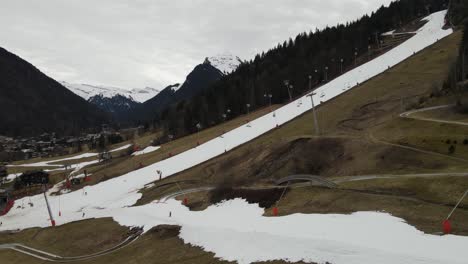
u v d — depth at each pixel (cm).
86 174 13812
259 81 19975
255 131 12088
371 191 5159
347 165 6819
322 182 5872
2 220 10750
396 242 3550
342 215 4562
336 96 12800
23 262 6938
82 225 8131
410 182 5128
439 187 4759
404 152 6384
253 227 4831
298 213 5025
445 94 8806
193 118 18300
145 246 5747
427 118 7775
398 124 7994
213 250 4650
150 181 10419
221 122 17925
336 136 8281
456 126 6850
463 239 3375
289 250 3919
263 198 6122
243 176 8225
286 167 7769
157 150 14925
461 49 10312
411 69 13200
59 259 6700
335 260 3503
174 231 5803
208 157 10956
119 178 11631
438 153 6019
